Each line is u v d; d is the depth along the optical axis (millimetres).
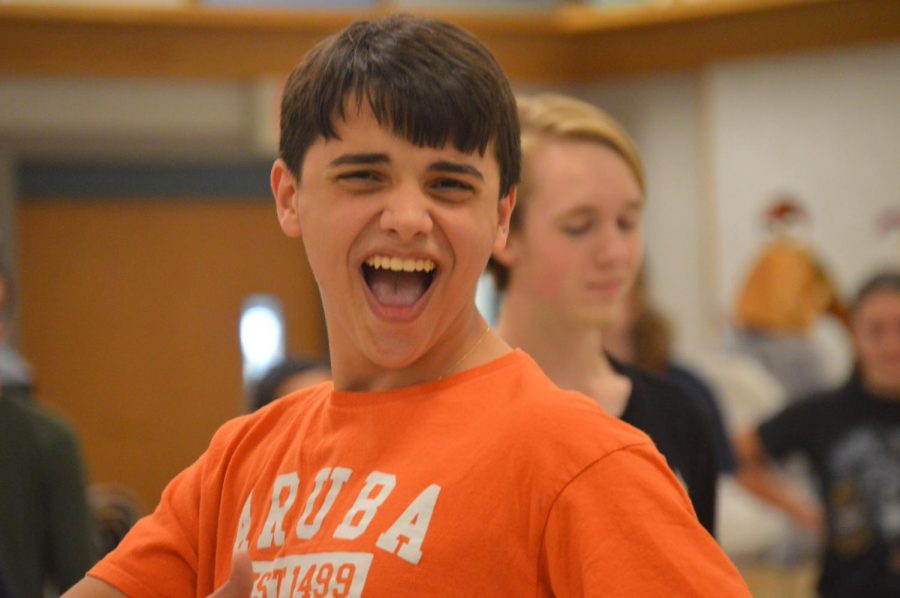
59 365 14375
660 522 2201
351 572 2311
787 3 13016
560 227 3904
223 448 2818
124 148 12977
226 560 2648
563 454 2270
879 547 7074
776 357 13109
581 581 2193
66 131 12539
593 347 4016
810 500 10203
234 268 14852
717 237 13547
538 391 2404
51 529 6324
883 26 12711
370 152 2371
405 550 2289
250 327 14883
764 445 7824
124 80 12625
